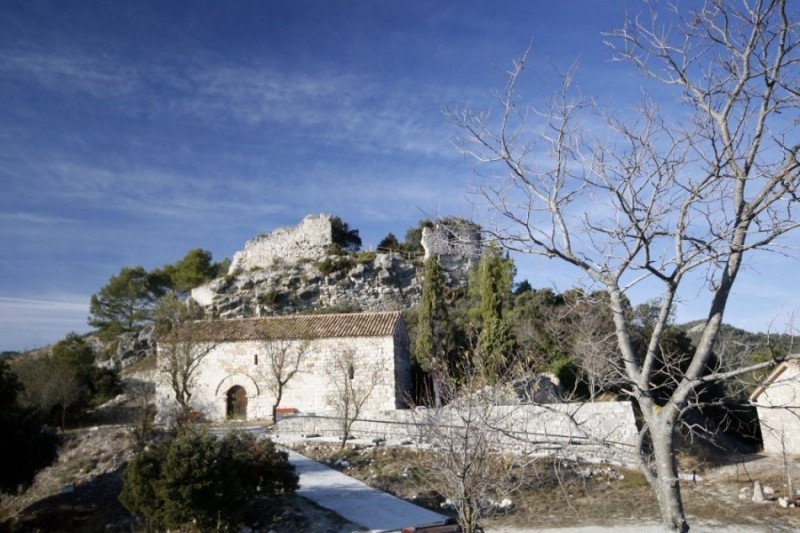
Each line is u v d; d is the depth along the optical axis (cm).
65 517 2300
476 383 1684
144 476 1839
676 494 641
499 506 2056
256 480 1948
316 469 2511
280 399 3478
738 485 2256
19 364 4181
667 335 2262
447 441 1180
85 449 2877
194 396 3662
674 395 661
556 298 3938
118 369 5559
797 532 1798
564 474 2352
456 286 5900
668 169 685
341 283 6203
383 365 3478
